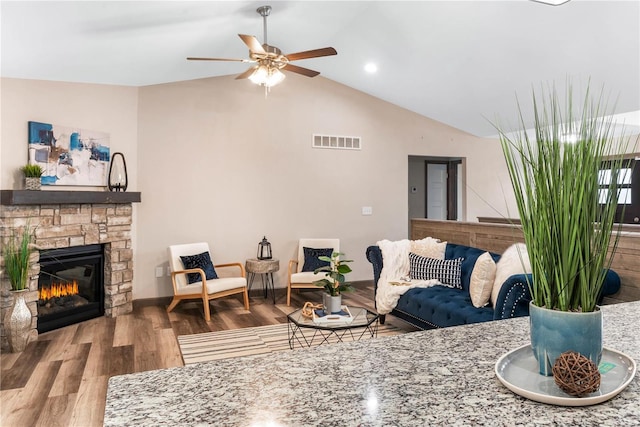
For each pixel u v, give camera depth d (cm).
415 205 871
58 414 253
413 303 383
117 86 491
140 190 518
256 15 393
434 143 678
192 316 478
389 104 651
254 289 579
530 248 91
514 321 136
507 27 399
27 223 383
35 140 405
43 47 342
